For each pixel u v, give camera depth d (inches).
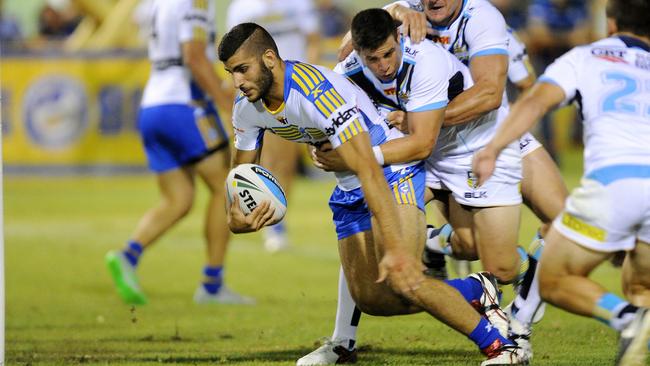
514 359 694.5
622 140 621.0
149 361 804.0
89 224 1893.5
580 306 629.9
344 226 747.4
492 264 829.8
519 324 777.6
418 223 732.7
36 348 885.8
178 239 1761.8
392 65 724.7
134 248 1168.8
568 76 633.0
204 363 790.5
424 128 727.7
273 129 722.2
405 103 748.0
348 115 661.9
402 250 650.8
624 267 682.2
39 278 1369.3
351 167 661.3
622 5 650.8
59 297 1220.5
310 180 2635.3
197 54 1136.8
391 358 796.6
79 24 2842.0
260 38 673.0
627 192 612.4
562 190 834.2
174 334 962.7
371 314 756.6
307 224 1868.8
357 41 719.1
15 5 3287.4
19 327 1012.5
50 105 2480.3
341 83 700.7
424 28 746.2
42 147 2486.5
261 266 1454.2
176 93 1166.3
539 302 775.7
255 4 1518.2
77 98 2481.5
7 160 2487.7
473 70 792.9
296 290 1249.4
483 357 792.3
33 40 2753.4
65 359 819.4
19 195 2316.7
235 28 674.8
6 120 2476.6
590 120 634.2
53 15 2832.2
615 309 614.5
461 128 815.1
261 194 727.7
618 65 634.8
